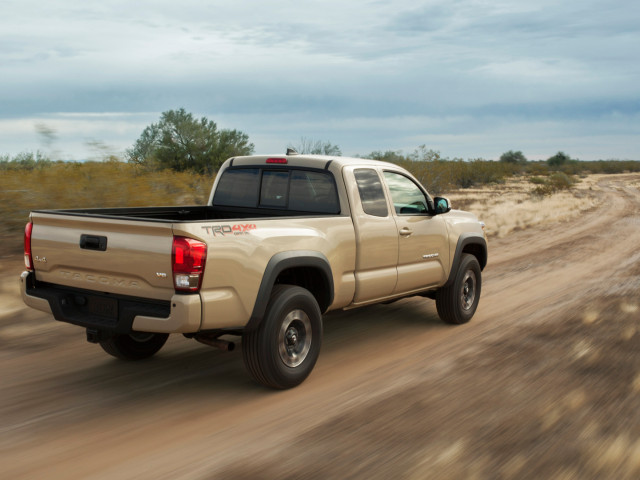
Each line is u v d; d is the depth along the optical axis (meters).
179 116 28.83
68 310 4.76
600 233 18.95
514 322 7.33
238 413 4.39
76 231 4.67
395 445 3.78
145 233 4.29
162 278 4.22
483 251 7.76
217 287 4.32
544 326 7.06
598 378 5.10
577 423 4.12
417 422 4.16
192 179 15.18
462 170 52.59
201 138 28.31
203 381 5.14
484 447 3.74
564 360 5.64
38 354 5.79
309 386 5.01
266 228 4.73
